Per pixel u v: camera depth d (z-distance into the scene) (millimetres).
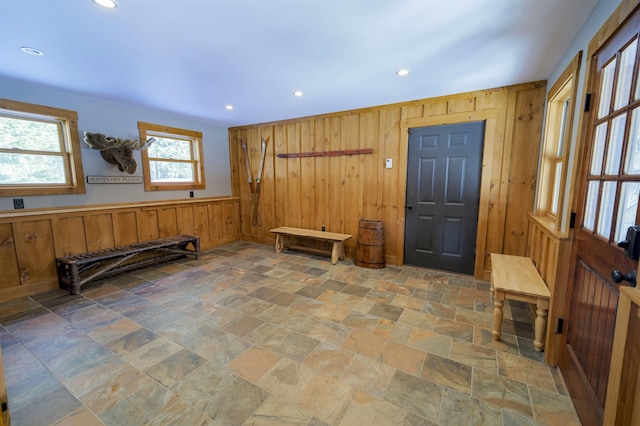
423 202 3666
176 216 4430
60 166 3328
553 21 1763
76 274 2945
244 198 5484
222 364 1841
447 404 1516
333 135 4262
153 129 4184
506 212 3170
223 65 2463
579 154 1665
